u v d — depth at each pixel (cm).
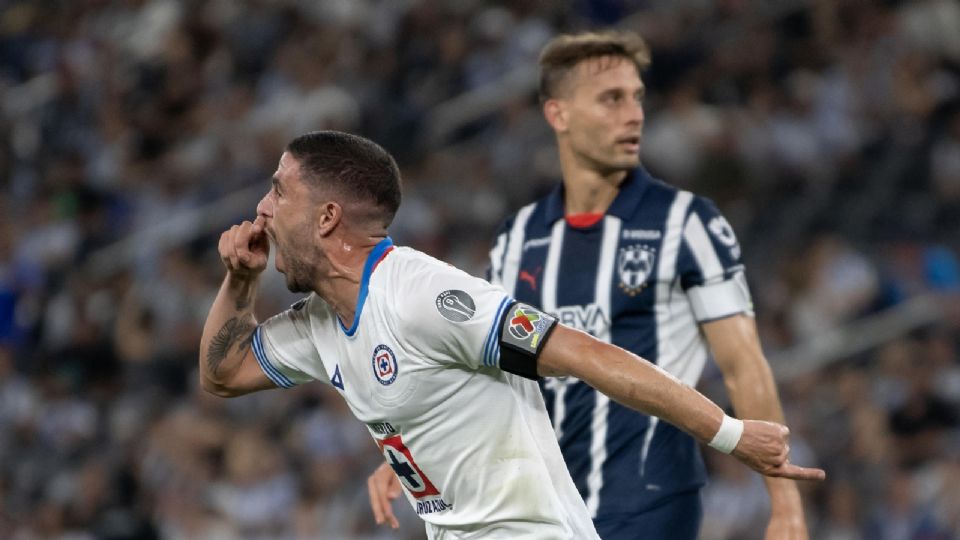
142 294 3562
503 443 1045
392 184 1048
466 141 3666
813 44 3772
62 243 3797
